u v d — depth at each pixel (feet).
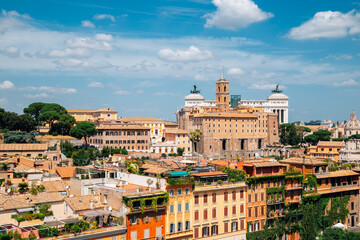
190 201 360.89
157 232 338.95
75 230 293.02
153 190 343.46
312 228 443.32
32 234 279.90
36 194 350.84
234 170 408.26
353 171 504.43
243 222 396.78
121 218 321.32
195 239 363.15
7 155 549.95
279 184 427.33
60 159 575.79
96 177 392.68
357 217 500.33
